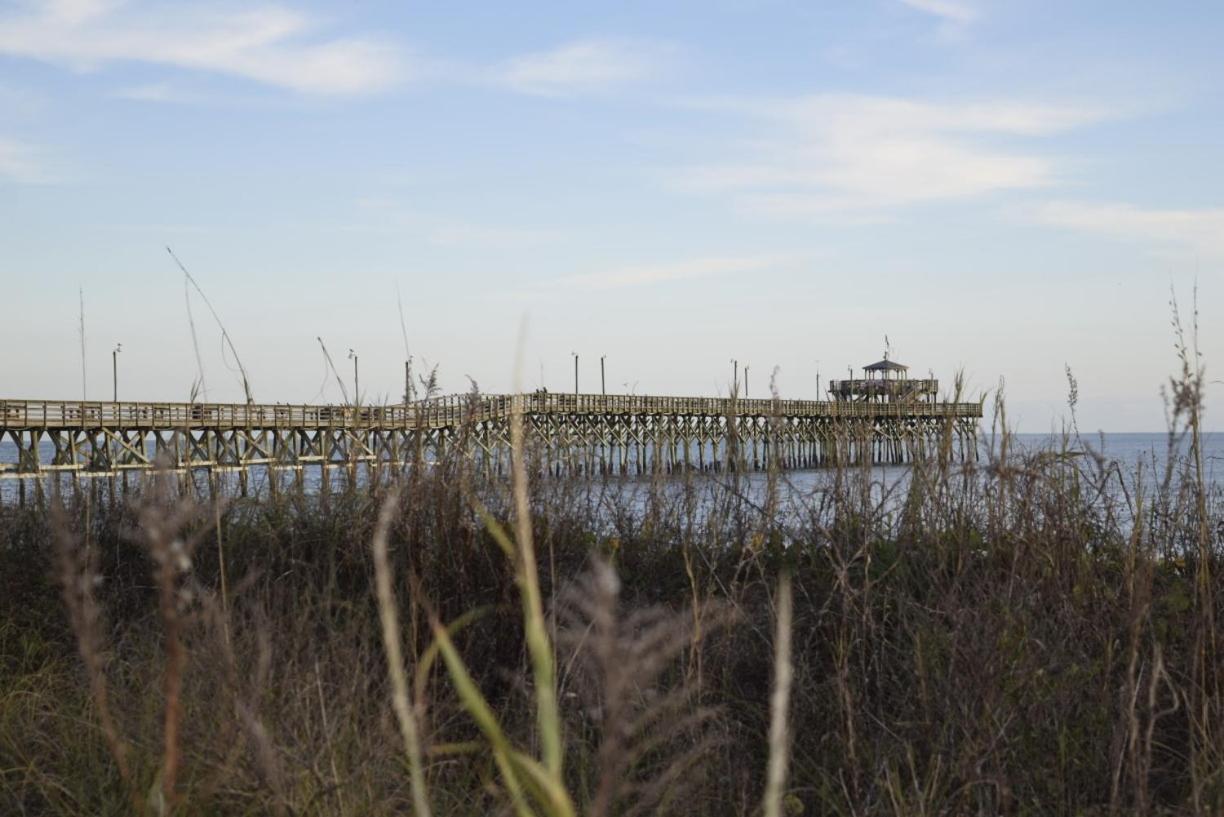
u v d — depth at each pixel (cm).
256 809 404
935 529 677
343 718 480
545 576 696
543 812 449
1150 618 584
